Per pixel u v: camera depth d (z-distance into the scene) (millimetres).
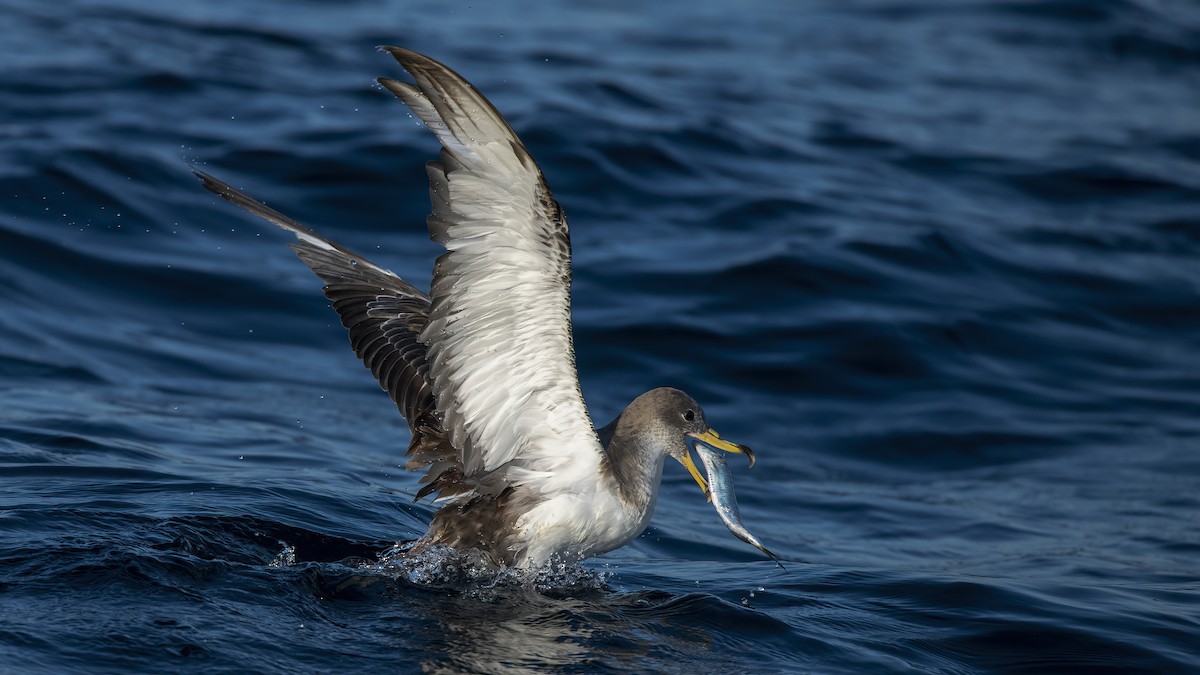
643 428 10164
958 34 32875
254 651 8023
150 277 16891
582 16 31797
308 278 17672
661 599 9688
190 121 21281
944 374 16719
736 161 22344
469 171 7887
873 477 14656
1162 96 29203
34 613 8109
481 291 8375
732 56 29547
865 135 24656
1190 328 18562
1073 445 15445
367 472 12805
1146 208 22469
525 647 8555
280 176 19672
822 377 16375
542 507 9633
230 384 15148
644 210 20188
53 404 13500
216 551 9609
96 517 9836
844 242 19344
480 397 8969
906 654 9125
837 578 10781
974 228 20750
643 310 17281
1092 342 17938
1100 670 9148
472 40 28016
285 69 24547
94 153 19062
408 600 9203
